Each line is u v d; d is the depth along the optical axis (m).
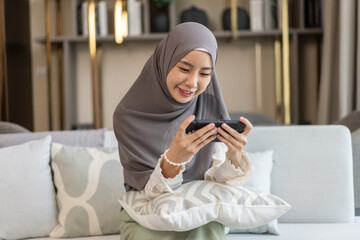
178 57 1.55
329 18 4.87
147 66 1.76
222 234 1.61
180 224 1.50
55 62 5.67
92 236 2.02
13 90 4.27
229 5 5.62
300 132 2.13
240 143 1.52
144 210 1.57
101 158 2.12
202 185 1.60
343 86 4.56
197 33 1.58
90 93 5.75
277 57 5.45
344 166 2.10
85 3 5.40
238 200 1.56
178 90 1.59
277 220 2.12
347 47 4.55
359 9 4.41
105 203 2.04
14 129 2.61
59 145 2.13
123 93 5.73
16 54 4.41
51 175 2.11
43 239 1.98
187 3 5.69
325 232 1.93
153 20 5.44
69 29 5.70
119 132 1.77
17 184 1.97
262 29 5.35
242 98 5.73
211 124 1.45
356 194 2.25
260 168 2.01
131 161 1.74
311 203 2.10
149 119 1.75
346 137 2.12
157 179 1.55
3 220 1.94
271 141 2.13
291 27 5.57
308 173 2.11
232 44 5.68
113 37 5.35
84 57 5.73
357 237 1.85
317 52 5.58
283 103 5.55
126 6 5.36
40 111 5.71
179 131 1.45
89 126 5.44
